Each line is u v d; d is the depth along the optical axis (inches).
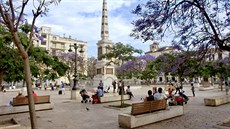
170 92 710.5
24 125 357.4
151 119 363.6
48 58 410.3
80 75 1923.0
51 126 356.5
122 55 894.4
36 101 535.8
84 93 709.3
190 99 751.1
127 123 336.5
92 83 1499.8
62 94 1082.7
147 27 321.7
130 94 770.2
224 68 802.2
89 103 676.7
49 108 546.9
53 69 442.0
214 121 377.4
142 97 853.2
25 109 501.0
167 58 453.4
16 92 1225.4
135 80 2118.6
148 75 1923.0
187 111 490.9
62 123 379.6
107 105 613.3
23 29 352.5
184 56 373.4
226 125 339.3
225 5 344.5
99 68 1354.6
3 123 359.3
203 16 322.0
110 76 1322.6
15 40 203.8
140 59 1945.1
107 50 1279.5
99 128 341.1
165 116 392.8
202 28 330.3
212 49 348.2
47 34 3021.7
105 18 1384.1
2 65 342.6
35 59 394.9
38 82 1657.2
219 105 590.2
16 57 345.7
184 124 357.7
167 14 315.9
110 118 422.9
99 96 679.1
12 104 503.2
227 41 314.7
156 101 393.1
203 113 462.3
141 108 359.6
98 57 1323.8
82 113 486.6
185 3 311.1
